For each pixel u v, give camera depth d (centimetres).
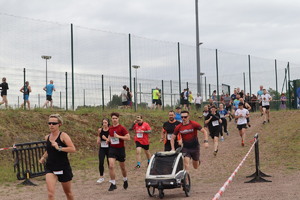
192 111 3136
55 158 674
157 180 920
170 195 990
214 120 1739
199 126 1064
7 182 1299
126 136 1060
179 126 1073
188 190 965
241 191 966
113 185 1084
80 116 2298
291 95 3497
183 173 941
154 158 966
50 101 2333
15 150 1296
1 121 1855
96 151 1956
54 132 682
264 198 845
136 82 2833
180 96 3194
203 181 1220
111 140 1071
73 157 1791
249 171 1367
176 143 1302
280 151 1741
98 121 2308
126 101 2734
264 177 1210
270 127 2391
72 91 2444
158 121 2647
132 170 1504
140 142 1548
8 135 1770
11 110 2041
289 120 2503
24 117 1995
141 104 2891
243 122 1934
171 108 3141
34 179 1369
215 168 1467
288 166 1420
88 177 1378
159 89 3025
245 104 2152
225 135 2345
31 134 1864
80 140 2000
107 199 955
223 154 1777
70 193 704
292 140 1948
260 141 2033
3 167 1519
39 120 2034
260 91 3203
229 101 2927
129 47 2794
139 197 968
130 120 2495
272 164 1480
